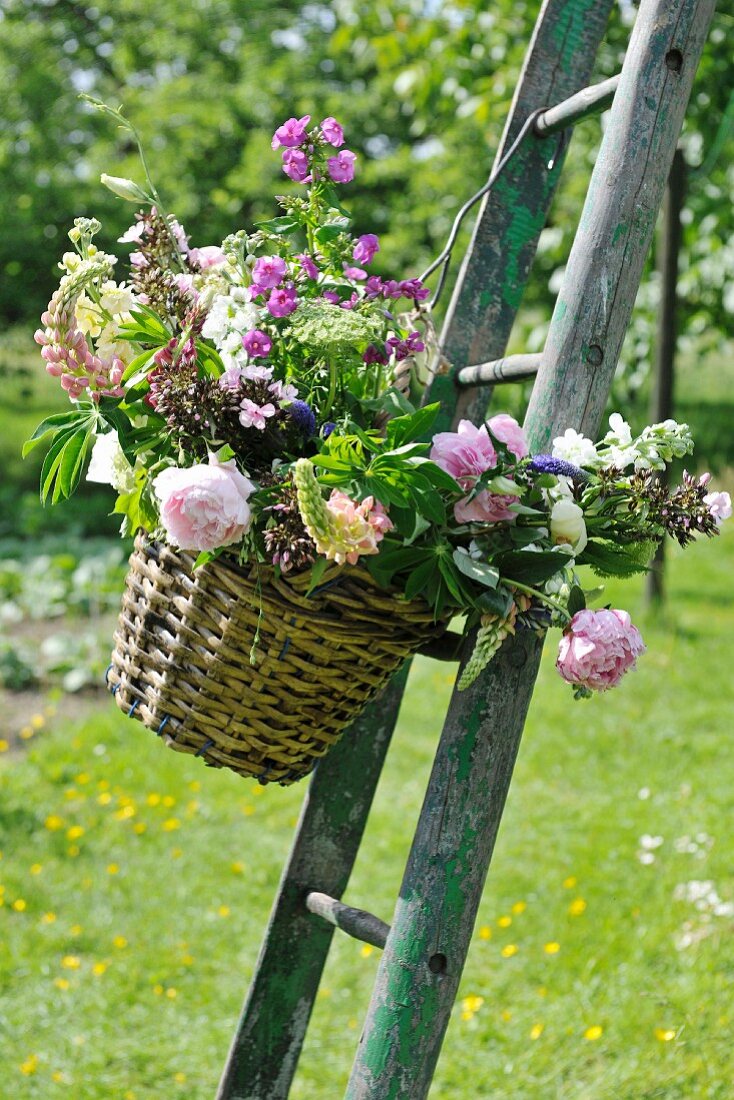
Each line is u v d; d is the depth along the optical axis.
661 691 4.86
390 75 7.76
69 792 4.02
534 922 3.17
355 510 1.11
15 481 9.46
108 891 3.40
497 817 1.30
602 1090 2.47
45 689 5.24
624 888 3.27
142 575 1.32
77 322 1.27
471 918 1.30
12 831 3.74
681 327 7.10
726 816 3.62
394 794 4.04
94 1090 2.51
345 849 1.72
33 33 11.90
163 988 2.94
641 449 1.19
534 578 1.16
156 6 12.27
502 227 1.62
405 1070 1.30
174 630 1.28
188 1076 2.59
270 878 3.50
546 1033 2.68
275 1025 1.77
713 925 3.03
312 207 1.35
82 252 1.30
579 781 4.05
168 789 4.08
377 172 9.26
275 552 1.14
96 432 1.28
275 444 1.21
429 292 1.42
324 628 1.20
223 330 1.22
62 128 10.39
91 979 2.96
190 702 1.29
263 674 1.23
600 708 4.70
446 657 1.38
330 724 1.30
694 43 1.27
